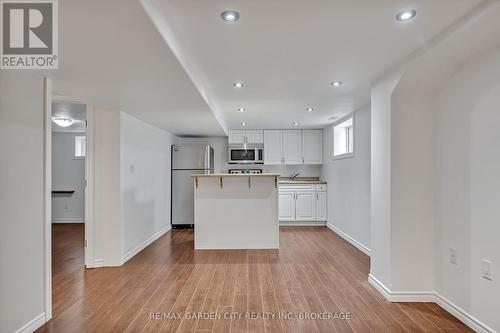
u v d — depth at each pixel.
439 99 2.74
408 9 1.80
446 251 2.64
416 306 2.71
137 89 2.98
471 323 2.33
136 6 1.50
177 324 2.40
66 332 2.29
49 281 2.49
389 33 2.12
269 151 6.94
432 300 2.82
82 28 1.73
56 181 7.27
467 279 2.38
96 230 3.88
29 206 2.31
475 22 1.83
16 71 2.20
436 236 2.79
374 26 2.02
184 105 3.70
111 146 3.92
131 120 4.34
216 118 4.57
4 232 2.07
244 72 2.94
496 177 2.10
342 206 5.57
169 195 6.33
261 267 3.85
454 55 2.30
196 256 4.38
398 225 2.82
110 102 3.55
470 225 2.35
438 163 2.76
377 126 3.12
